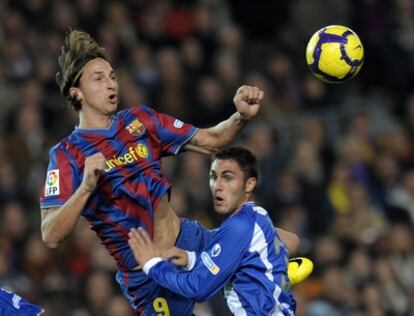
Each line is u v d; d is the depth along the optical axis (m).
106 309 38.50
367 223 46.03
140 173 22.72
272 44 53.50
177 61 47.72
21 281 38.94
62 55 22.88
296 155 46.72
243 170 23.06
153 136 23.22
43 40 46.25
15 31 46.41
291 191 44.97
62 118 44.16
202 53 49.47
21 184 42.09
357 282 42.88
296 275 24.14
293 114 49.75
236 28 53.91
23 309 23.36
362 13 54.91
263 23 54.56
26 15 46.91
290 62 52.59
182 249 23.12
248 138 47.16
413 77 55.25
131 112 23.22
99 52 22.91
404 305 43.03
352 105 52.41
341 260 43.78
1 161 42.16
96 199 22.59
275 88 50.34
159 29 49.50
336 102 51.84
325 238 43.00
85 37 22.88
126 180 22.56
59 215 21.56
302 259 24.45
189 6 50.66
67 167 22.44
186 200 41.97
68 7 46.97
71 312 38.50
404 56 55.16
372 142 50.22
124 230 22.70
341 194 46.44
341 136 50.25
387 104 54.47
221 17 54.62
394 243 44.50
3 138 43.09
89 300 38.72
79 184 22.39
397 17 55.91
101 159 21.36
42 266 39.53
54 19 46.69
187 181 42.78
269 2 54.53
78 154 22.52
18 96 44.75
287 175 45.19
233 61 48.75
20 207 40.59
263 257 22.53
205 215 42.00
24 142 43.03
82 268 39.69
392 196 48.25
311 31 54.44
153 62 48.06
